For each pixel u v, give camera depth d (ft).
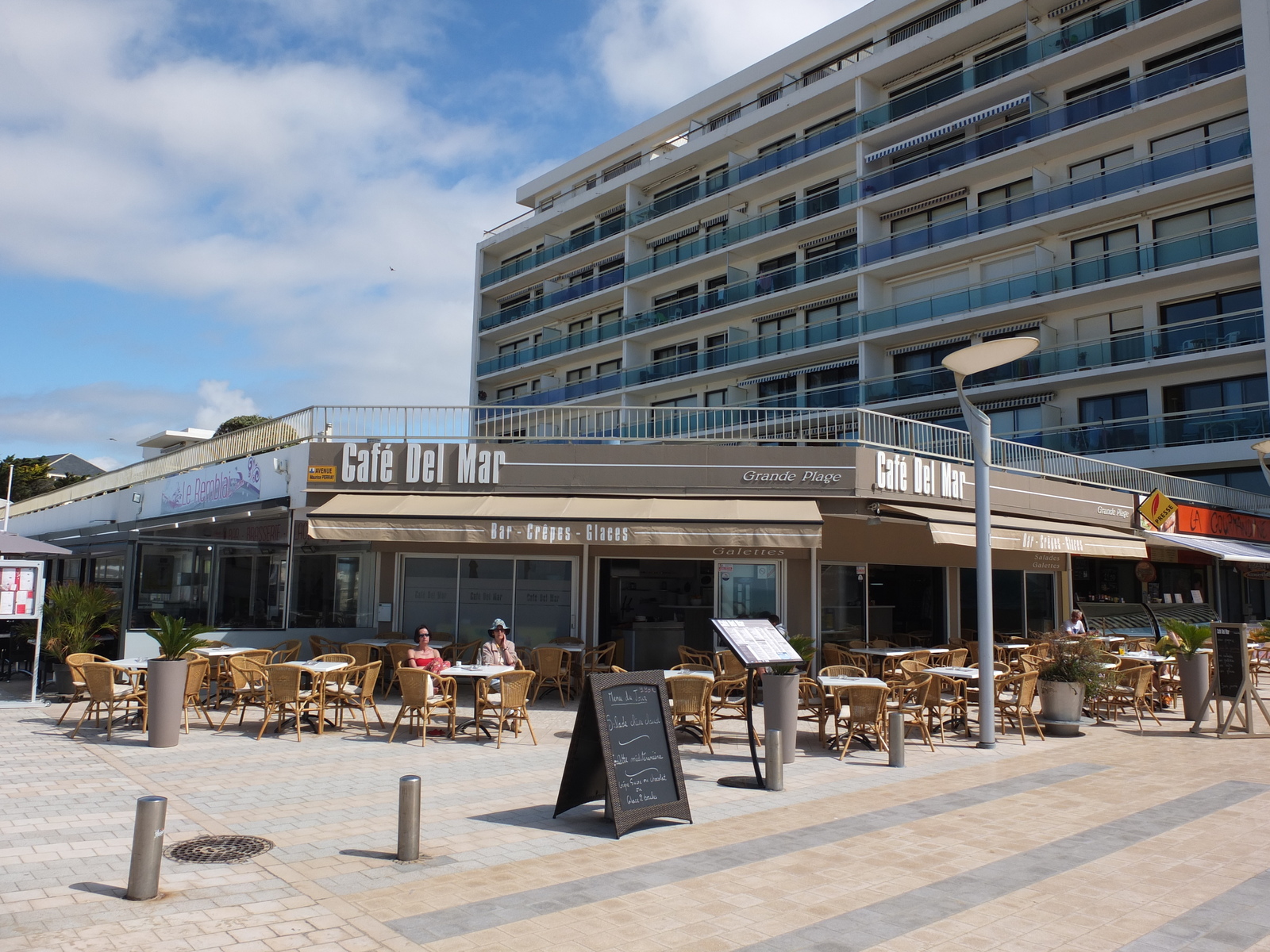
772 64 133.69
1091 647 42.57
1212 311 91.86
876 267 113.39
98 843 21.17
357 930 16.11
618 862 20.58
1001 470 60.44
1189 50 94.73
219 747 34.37
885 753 36.22
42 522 102.42
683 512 48.39
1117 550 64.08
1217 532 83.61
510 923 16.56
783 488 51.13
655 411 56.59
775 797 27.71
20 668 55.47
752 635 31.76
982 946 15.96
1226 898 18.61
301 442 54.29
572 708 46.85
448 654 53.42
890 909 17.70
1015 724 43.98
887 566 61.05
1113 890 19.02
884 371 115.24
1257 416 85.87
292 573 53.72
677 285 145.07
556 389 157.07
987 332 106.32
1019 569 70.64
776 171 126.93
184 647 35.09
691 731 39.75
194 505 65.57
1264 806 26.94
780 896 18.37
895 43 120.16
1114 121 95.61
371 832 22.70
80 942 15.28
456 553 56.08
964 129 109.40
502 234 176.04
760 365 125.39
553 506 49.62
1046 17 105.29
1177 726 44.60
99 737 35.55
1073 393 99.76
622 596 56.49
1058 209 99.25
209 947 15.17
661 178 149.28
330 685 41.24
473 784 28.81
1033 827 24.12
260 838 21.94
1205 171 89.25
